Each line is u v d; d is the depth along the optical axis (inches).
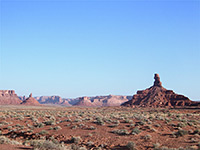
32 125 1327.5
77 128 1168.2
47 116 1781.5
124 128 1108.5
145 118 1439.5
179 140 865.5
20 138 1055.0
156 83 7066.9
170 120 1327.5
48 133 1086.4
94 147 829.2
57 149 661.9
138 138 912.3
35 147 665.0
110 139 917.8
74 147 765.9
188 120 1400.1
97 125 1213.7
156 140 874.8
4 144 724.7
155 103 5610.2
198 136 911.0
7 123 1392.7
